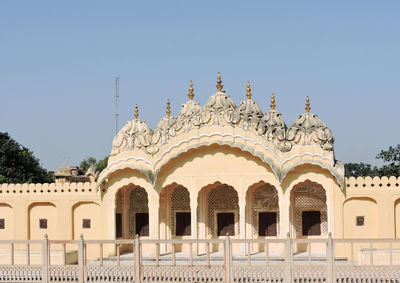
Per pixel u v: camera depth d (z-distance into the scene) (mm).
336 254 24297
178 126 24688
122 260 25484
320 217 25797
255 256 24734
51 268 20500
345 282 18969
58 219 26562
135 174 25594
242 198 24531
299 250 25797
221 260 24578
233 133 24094
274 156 23828
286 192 24234
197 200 24969
